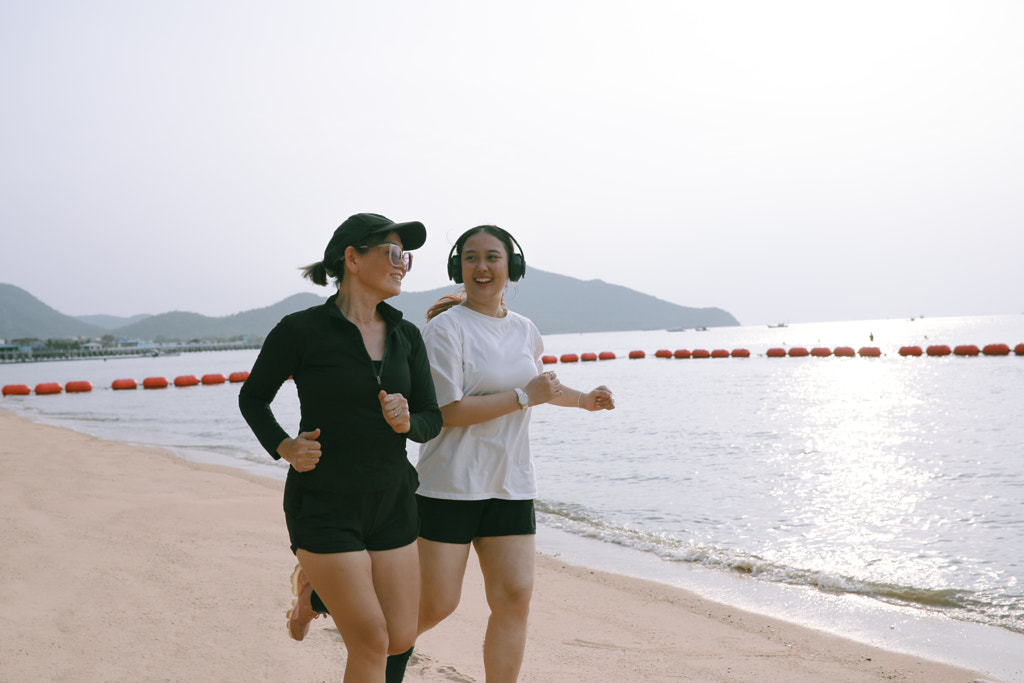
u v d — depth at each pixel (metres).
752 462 10.23
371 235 2.30
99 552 5.13
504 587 2.71
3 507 6.51
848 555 5.67
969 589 4.82
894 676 3.42
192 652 3.41
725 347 84.94
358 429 2.22
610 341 161.75
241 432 16.31
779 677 3.39
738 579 5.17
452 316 2.83
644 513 7.33
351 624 2.18
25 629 3.62
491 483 2.73
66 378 62.88
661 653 3.70
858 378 28.28
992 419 14.34
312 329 2.26
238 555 5.21
